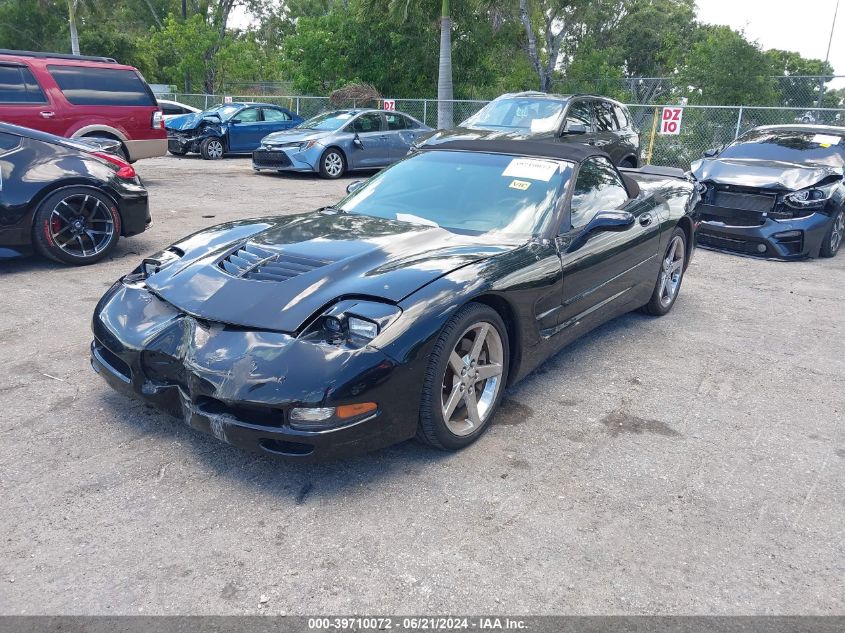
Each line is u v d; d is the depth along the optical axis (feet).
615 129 35.19
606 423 12.03
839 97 62.08
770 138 29.78
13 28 130.21
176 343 9.64
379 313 9.31
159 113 37.06
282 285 9.86
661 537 8.81
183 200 33.91
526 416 12.16
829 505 9.72
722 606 7.63
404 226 12.48
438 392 9.89
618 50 117.91
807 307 20.02
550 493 9.71
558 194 13.19
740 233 26.23
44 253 19.88
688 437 11.65
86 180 20.27
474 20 76.18
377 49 79.97
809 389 13.97
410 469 10.18
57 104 33.14
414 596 7.58
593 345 16.08
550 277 12.06
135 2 146.00
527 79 88.99
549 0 83.82
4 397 11.85
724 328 17.78
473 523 8.92
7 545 8.17
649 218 15.76
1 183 18.94
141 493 9.30
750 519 9.30
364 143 47.62
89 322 15.76
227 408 9.23
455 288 10.05
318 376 8.74
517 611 7.42
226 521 8.79
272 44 160.66
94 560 7.98
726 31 60.18
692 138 52.95
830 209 25.96
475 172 13.98
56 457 10.08
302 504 9.19
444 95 63.93
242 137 57.67
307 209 32.17
